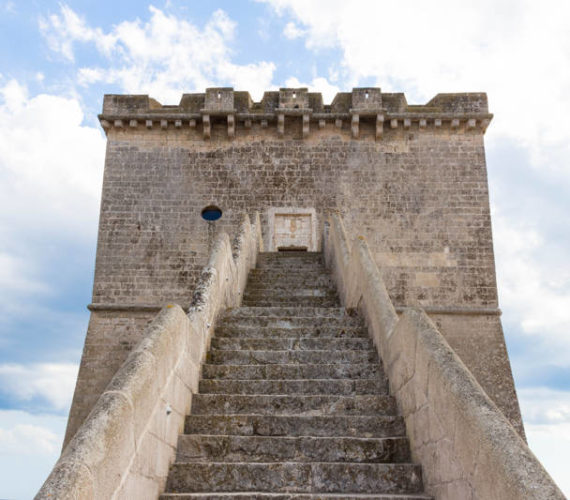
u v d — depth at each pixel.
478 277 20.14
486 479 3.45
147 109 21.75
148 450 4.51
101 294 19.97
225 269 9.70
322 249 17.23
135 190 21.14
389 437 5.66
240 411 6.16
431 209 20.94
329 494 4.77
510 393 18.64
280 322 8.86
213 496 4.65
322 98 22.36
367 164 21.53
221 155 21.67
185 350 6.02
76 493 3.09
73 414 18.27
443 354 4.73
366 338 7.88
